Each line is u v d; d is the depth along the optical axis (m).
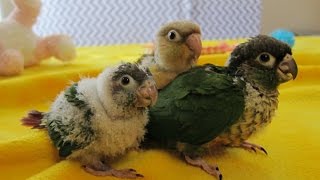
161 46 0.35
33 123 0.33
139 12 0.96
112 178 0.29
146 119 0.30
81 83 0.31
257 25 1.04
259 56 0.32
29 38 0.55
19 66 0.50
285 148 0.37
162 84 0.35
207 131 0.30
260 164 0.34
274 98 0.33
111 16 0.95
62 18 0.92
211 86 0.31
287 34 0.68
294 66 0.33
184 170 0.32
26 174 0.31
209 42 0.73
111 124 0.28
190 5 0.97
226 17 1.01
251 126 0.32
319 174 0.34
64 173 0.29
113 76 0.29
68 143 0.29
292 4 1.08
